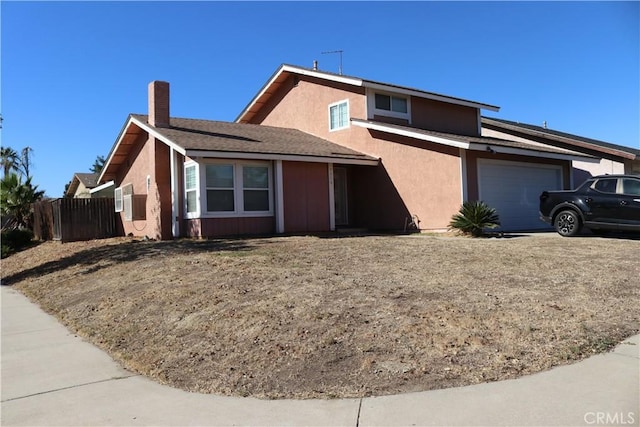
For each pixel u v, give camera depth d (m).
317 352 5.23
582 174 22.22
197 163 15.07
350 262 9.62
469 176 16.11
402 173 17.78
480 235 14.74
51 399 4.80
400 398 4.25
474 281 7.73
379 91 18.88
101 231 19.94
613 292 7.09
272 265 9.33
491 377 4.54
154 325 6.79
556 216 14.23
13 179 24.00
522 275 8.18
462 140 15.30
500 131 24.55
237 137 17.34
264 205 16.31
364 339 5.43
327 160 17.06
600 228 13.32
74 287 10.45
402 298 6.75
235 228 15.66
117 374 5.49
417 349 5.14
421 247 11.81
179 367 5.39
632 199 12.69
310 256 10.44
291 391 4.56
